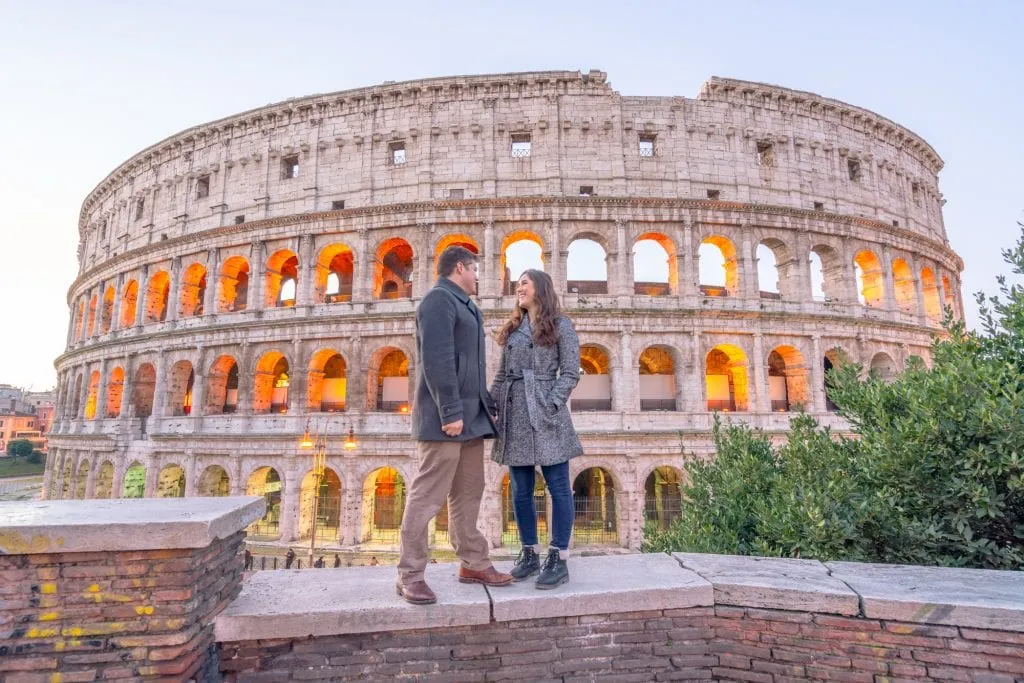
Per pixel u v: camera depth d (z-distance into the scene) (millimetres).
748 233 44844
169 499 7414
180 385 48719
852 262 46938
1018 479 10047
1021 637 5883
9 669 5273
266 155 49281
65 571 5484
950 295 56844
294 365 43844
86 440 52781
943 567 7699
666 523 41281
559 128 45750
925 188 55875
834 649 6426
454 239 45344
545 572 6773
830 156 49375
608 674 6484
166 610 5547
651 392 45500
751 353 42906
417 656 6137
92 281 59469
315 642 6047
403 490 45125
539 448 6875
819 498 11875
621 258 43312
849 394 14469
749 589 6828
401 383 47875
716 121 47188
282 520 41562
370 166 46656
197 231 49469
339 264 56000
